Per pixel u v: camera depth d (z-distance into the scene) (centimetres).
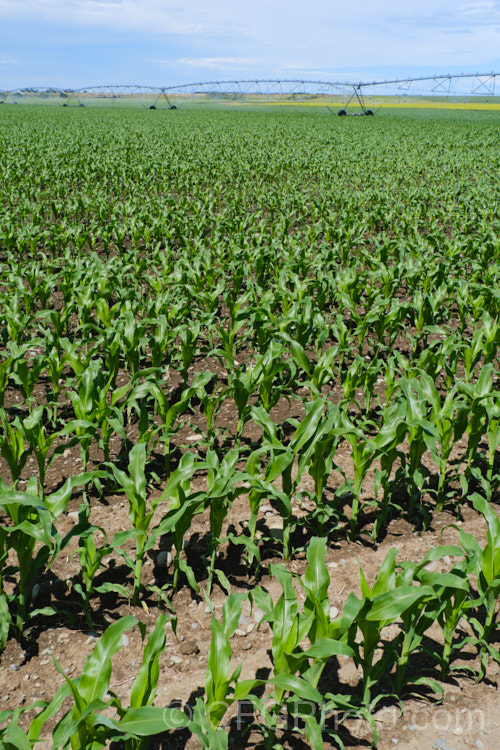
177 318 701
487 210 1454
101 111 8962
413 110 9894
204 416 598
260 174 2262
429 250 1102
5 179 1820
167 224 1242
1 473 492
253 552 360
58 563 385
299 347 541
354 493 411
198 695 299
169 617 248
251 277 1040
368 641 271
